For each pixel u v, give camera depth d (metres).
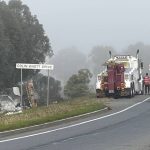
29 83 51.31
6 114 41.62
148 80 68.94
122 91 57.91
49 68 40.69
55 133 28.89
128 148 22.47
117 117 37.00
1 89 112.25
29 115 37.09
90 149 22.39
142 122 33.62
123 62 61.88
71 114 36.94
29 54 127.12
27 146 23.88
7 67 111.06
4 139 26.89
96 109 40.78
